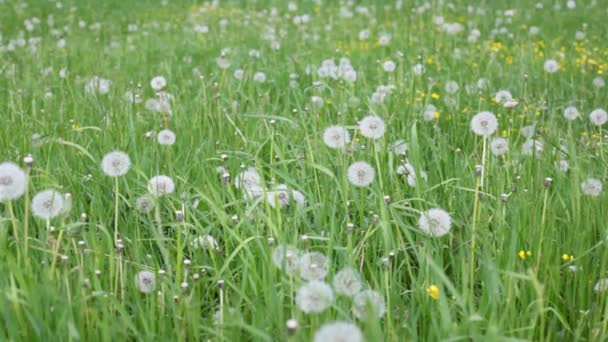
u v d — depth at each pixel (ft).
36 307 5.52
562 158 8.01
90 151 8.28
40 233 6.38
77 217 7.08
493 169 7.55
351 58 13.52
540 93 10.51
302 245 6.47
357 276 5.85
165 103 9.57
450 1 20.72
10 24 19.38
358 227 7.03
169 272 6.12
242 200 6.97
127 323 5.55
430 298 5.89
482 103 9.89
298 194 7.05
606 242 6.20
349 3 20.81
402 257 6.66
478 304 6.19
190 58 13.70
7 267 6.07
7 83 11.49
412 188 7.55
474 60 13.19
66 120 9.43
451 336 5.38
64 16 20.95
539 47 15.17
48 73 12.00
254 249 6.54
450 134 9.16
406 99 9.92
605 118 8.52
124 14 21.40
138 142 8.59
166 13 21.39
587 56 13.85
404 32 16.22
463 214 6.93
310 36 16.24
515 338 5.35
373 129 7.11
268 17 19.58
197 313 5.65
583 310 6.01
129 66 13.05
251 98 9.89
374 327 5.27
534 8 19.51
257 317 5.66
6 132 8.70
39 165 7.82
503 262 6.31
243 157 8.10
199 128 8.84
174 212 7.20
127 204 7.29
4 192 5.96
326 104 9.96
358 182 6.52
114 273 6.29
